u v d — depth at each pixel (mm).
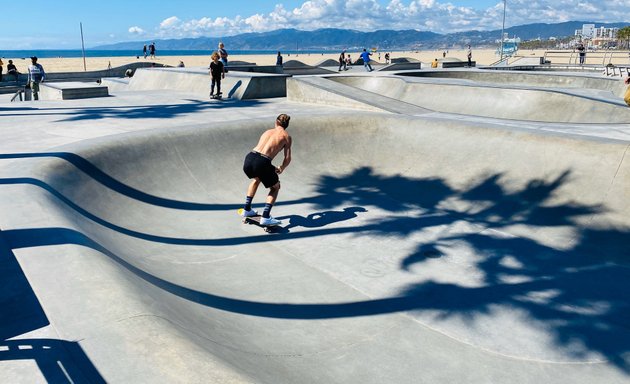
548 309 4973
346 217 7586
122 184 7223
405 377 3820
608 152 7336
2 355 2414
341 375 3717
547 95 12797
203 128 9266
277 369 3320
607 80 16672
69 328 2654
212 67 15211
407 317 4797
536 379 3895
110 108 13109
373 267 5914
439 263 6047
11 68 27922
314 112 12086
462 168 8812
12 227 4125
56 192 5621
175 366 2359
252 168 6434
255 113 12164
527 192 7730
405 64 35500
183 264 5559
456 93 14648
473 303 5098
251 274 5574
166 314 3061
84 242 3939
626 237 6387
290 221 7367
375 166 9844
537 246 6523
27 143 8102
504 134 8797
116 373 2289
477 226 7262
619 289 5379
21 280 3178
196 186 8203
